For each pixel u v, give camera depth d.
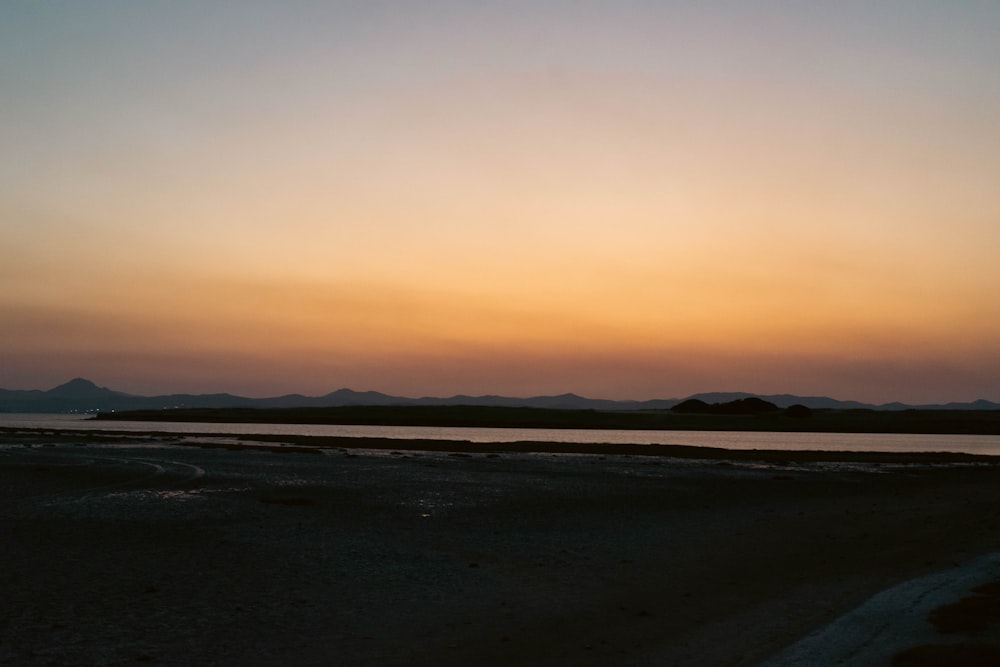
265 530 30.95
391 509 38.09
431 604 20.12
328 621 18.31
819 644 16.34
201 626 17.55
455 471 61.78
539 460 77.25
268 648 16.16
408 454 86.19
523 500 43.06
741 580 23.47
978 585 21.88
